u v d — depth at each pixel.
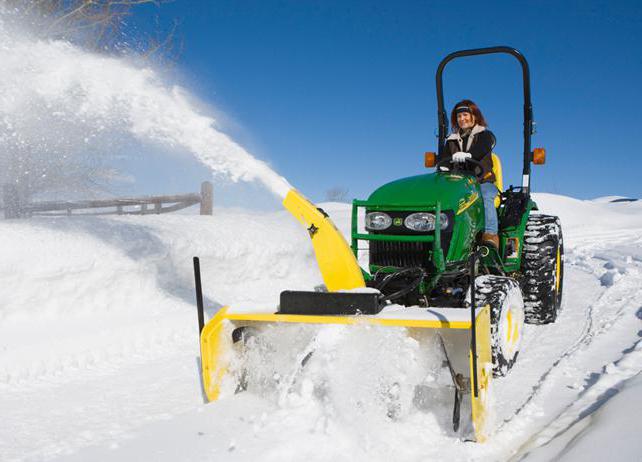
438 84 5.03
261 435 2.56
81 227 5.14
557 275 5.08
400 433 2.58
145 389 3.32
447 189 3.70
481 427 2.49
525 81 4.77
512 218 4.47
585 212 21.30
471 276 2.50
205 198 8.60
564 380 3.32
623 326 4.52
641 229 17.52
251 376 3.17
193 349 4.14
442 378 2.92
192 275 5.69
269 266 6.54
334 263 3.29
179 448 2.46
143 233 5.41
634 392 2.67
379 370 2.76
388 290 3.64
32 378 3.46
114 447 2.48
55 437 2.65
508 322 3.37
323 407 2.77
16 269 4.26
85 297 4.69
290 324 3.05
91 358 3.83
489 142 4.39
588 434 2.27
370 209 3.77
